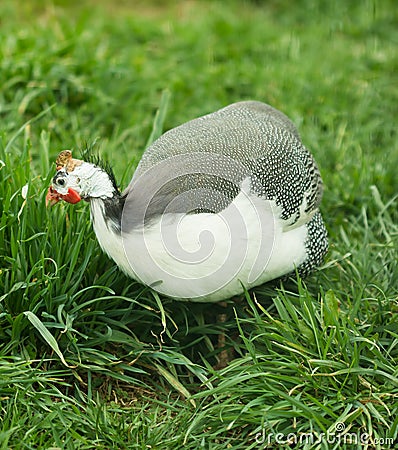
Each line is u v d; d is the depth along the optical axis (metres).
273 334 3.79
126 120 6.07
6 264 4.07
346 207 5.35
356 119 6.45
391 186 5.63
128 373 4.04
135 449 3.49
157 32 7.71
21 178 4.30
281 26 8.44
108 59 6.62
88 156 3.93
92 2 8.73
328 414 3.62
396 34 8.16
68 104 6.17
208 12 8.34
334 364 3.71
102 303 4.06
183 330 4.17
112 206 3.69
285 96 6.57
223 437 3.59
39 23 7.47
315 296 4.40
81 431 3.60
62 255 4.07
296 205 3.99
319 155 5.77
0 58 6.24
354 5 8.76
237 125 4.20
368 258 4.70
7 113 5.93
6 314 3.81
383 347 4.00
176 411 3.82
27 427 3.53
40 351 3.99
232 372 3.91
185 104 6.41
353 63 7.35
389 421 3.62
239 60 7.27
